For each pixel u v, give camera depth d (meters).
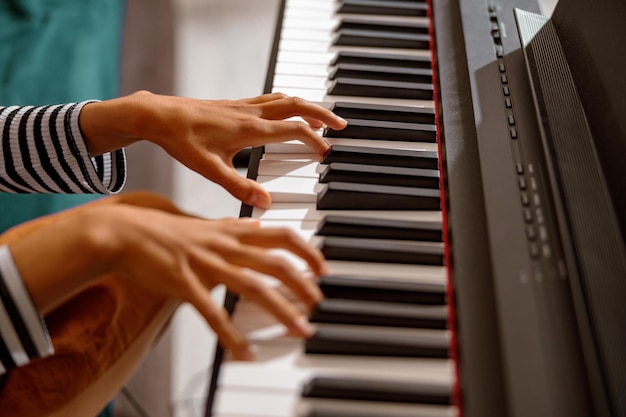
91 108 0.87
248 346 0.59
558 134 0.77
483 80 0.89
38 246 0.61
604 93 0.77
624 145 0.71
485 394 0.60
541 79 0.85
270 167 0.85
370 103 0.95
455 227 0.73
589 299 0.64
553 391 0.59
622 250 0.67
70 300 0.73
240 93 1.92
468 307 0.66
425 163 0.85
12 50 1.32
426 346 0.63
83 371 0.72
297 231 0.77
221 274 0.60
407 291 0.68
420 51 1.07
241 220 0.66
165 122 0.82
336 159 0.85
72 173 0.90
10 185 0.92
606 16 0.81
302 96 0.96
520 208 0.72
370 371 0.62
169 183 1.74
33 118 0.87
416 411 0.59
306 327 0.61
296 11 1.13
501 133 0.81
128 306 0.73
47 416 0.72
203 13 2.10
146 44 1.99
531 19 0.96
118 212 0.62
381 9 1.14
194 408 1.43
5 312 0.60
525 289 0.65
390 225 0.75
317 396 0.60
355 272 0.71
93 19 1.46
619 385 0.59
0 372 0.63
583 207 0.70
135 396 1.45
